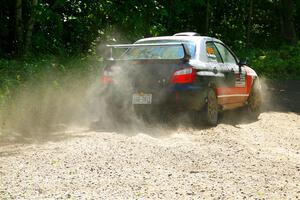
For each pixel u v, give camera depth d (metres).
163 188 6.86
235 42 34.53
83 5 20.12
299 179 7.56
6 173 7.48
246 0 36.06
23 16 18.25
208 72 11.57
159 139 10.07
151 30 21.41
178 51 11.56
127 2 20.58
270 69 28.03
